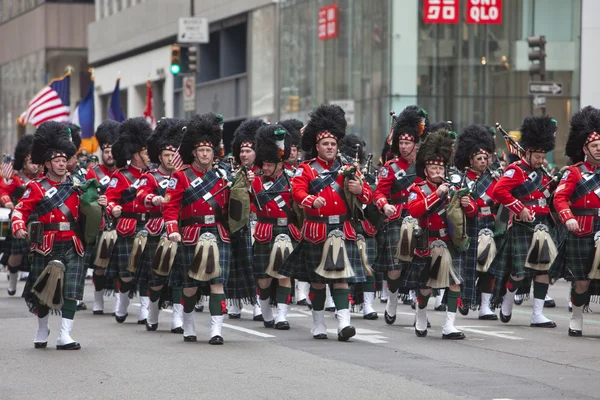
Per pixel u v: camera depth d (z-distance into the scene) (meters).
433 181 24.45
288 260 24.94
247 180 23.67
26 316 30.02
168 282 26.22
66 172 24.23
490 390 18.42
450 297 24.84
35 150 23.59
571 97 67.25
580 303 25.42
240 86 91.69
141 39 108.88
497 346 23.70
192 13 79.62
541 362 21.47
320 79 76.69
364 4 69.56
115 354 22.66
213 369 20.66
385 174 28.20
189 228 23.89
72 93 135.25
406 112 28.09
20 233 23.16
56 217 23.36
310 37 78.31
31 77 140.00
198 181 23.78
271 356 22.25
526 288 29.22
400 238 27.22
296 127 30.48
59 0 134.50
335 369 20.58
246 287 25.11
